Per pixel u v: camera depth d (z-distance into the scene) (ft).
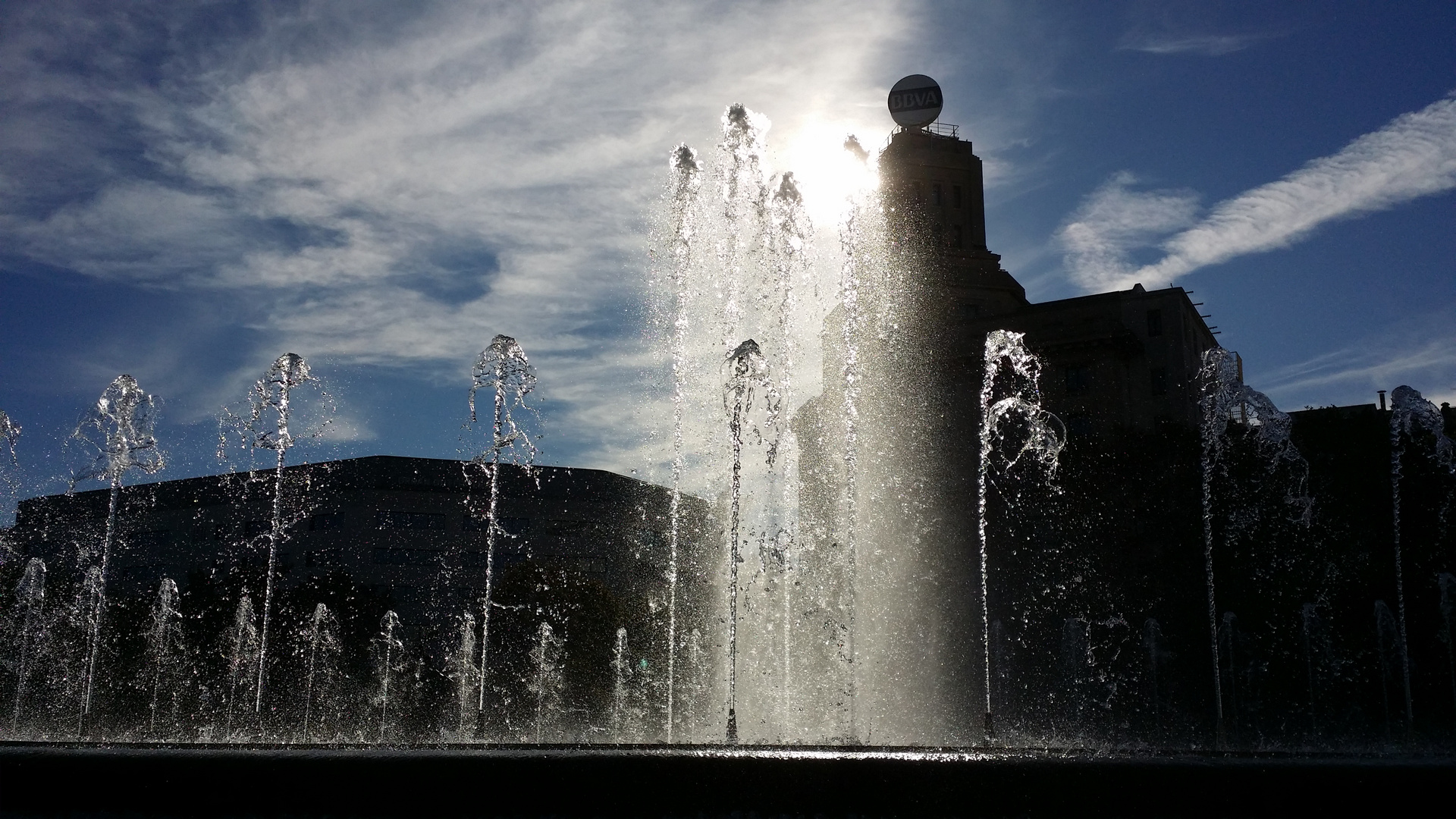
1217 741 107.34
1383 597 127.44
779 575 103.04
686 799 33.81
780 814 33.94
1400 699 124.47
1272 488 137.69
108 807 34.76
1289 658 129.80
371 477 264.11
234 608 173.58
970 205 228.84
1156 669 137.28
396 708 159.74
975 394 186.60
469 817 33.83
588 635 165.78
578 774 34.01
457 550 264.93
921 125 232.32
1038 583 152.46
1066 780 34.06
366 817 34.09
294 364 90.43
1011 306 226.38
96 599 160.97
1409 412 116.78
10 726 123.34
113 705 146.00
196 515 274.57
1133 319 191.62
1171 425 150.92
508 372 83.46
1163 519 143.84
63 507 257.96
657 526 273.33
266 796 34.37
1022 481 159.63
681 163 90.79
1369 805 33.94
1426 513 128.57
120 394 85.97
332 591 188.96
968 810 33.86
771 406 92.48
